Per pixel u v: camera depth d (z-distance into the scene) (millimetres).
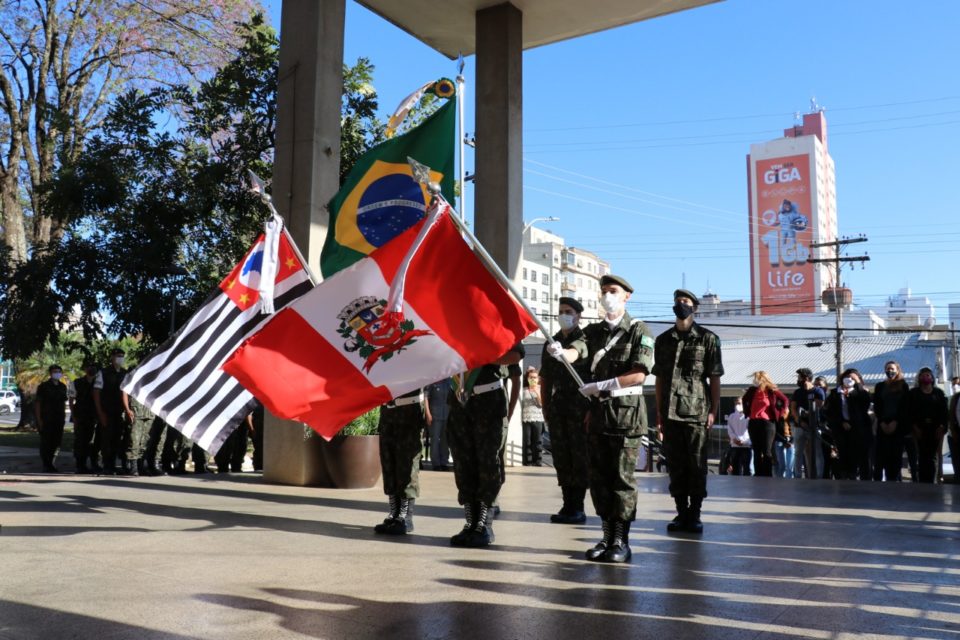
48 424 13492
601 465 5094
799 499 8461
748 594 4145
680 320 6367
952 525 6562
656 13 13180
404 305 5453
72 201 17688
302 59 10016
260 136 17578
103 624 3553
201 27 24750
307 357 5383
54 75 24812
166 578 4461
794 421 14000
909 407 11805
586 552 5234
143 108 18250
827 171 148500
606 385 5035
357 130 17625
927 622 3641
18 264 18688
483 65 12945
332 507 7594
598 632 3469
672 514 7270
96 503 7719
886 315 75000
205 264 18906
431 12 13180
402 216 6953
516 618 3672
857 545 5586
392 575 4566
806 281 136500
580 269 118812
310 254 9703
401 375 5355
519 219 12734
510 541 5766
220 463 12945
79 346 18719
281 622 3592
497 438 5652
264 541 5676
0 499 7980
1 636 3369
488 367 5738
